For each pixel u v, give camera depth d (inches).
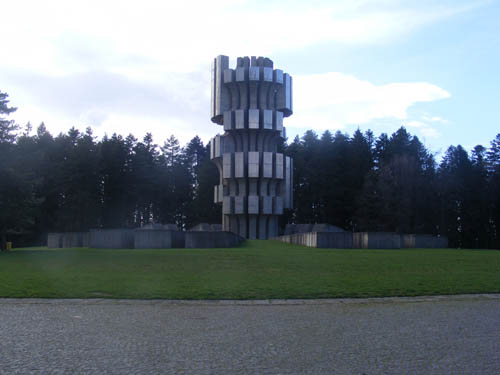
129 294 489.4
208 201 3331.7
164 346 295.4
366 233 1374.3
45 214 2805.1
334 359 269.0
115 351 283.1
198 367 252.5
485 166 3137.3
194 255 975.0
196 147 3944.4
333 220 3196.4
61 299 470.6
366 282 578.6
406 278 618.5
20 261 856.9
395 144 3373.5
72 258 900.0
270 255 1002.1
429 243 1614.2
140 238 1294.3
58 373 241.0
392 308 433.1
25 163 1353.3
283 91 2265.0
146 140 3609.7
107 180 3191.4
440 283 574.2
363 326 355.9
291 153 3454.7
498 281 594.6
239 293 498.6
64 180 2923.2
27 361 261.6
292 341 309.3
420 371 248.5
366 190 2891.2
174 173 3523.6
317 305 447.8
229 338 316.8
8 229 1392.7
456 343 305.7
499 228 2984.7
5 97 1331.2
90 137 3243.1
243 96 2231.8
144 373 242.2
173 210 3479.3
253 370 248.2
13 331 335.6
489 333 334.0
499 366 257.4
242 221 2261.3
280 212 2241.6
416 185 2918.3
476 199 2957.7
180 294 490.3
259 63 2265.0
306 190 3316.9
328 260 884.6
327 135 3334.2
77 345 297.0
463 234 3002.0
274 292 504.4
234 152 2253.9
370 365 257.9
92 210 2874.0
